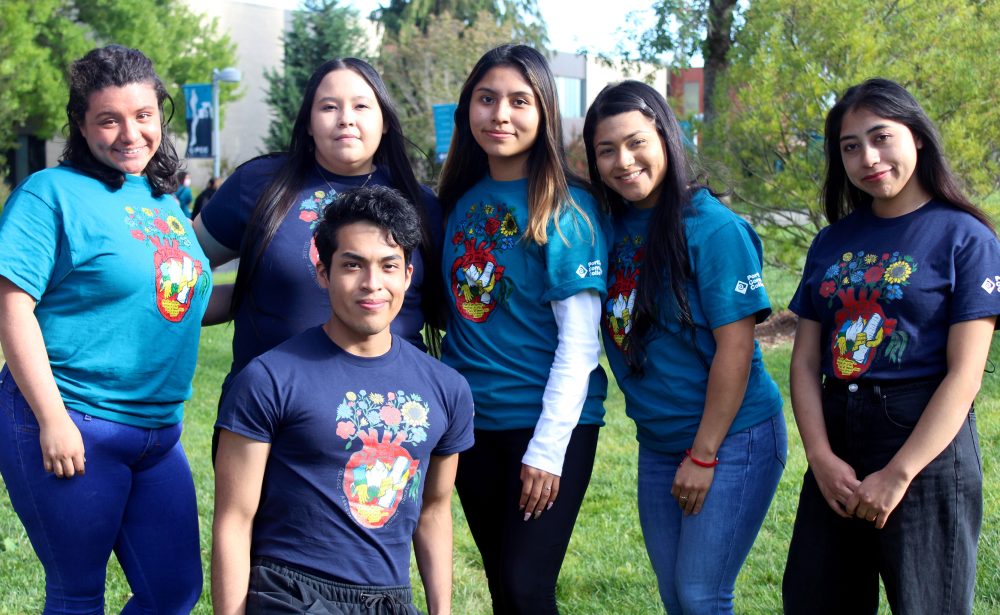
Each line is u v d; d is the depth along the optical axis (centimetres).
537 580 296
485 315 308
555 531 299
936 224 276
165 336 291
